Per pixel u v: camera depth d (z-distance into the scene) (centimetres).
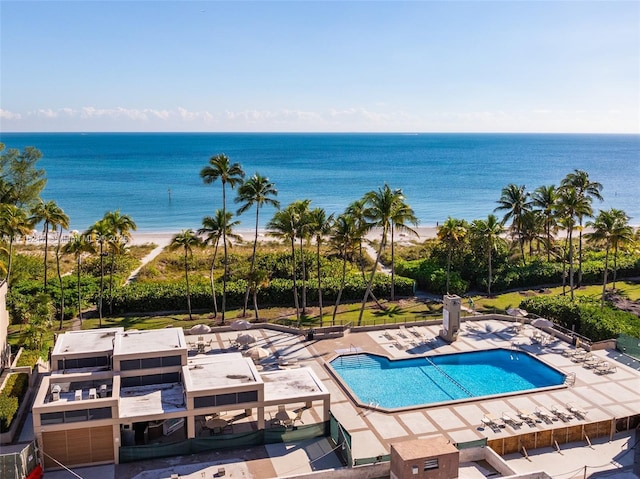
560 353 5069
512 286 7381
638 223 13500
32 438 3503
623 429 3738
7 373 4266
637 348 4959
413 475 2842
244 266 7806
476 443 3319
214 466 3269
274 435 3516
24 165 7869
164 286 6625
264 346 5181
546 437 3506
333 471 3031
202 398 3409
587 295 7006
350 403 4059
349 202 15425
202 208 14588
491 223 7194
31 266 7538
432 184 19925
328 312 6406
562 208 6781
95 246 6009
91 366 3794
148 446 3328
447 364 4909
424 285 7338
